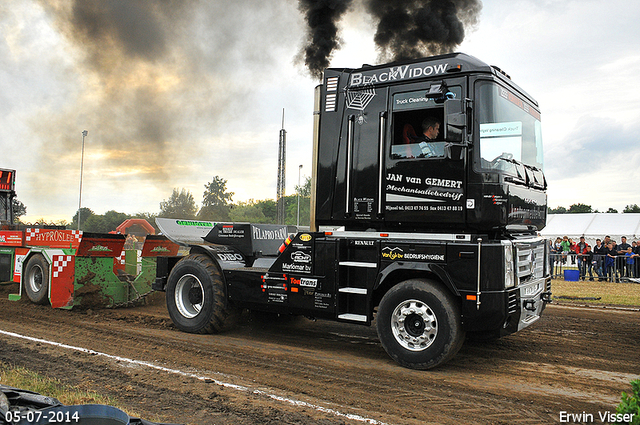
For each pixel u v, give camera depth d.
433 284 5.23
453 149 5.09
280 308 6.32
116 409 2.64
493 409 4.20
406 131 5.54
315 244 6.00
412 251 5.35
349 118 5.93
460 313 5.16
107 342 6.41
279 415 3.90
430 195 5.32
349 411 4.07
